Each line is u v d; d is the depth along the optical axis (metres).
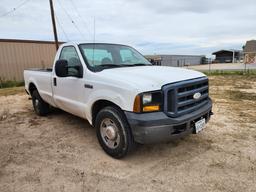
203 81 3.45
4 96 9.66
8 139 4.27
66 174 2.99
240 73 20.16
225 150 3.61
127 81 3.02
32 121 5.40
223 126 4.76
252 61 40.94
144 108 2.86
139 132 2.88
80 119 5.46
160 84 2.94
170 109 2.96
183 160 3.31
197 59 67.31
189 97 3.18
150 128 2.82
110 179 2.86
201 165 3.16
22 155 3.57
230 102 7.33
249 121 5.12
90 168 3.13
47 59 18.42
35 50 17.62
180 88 2.99
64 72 3.68
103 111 3.36
